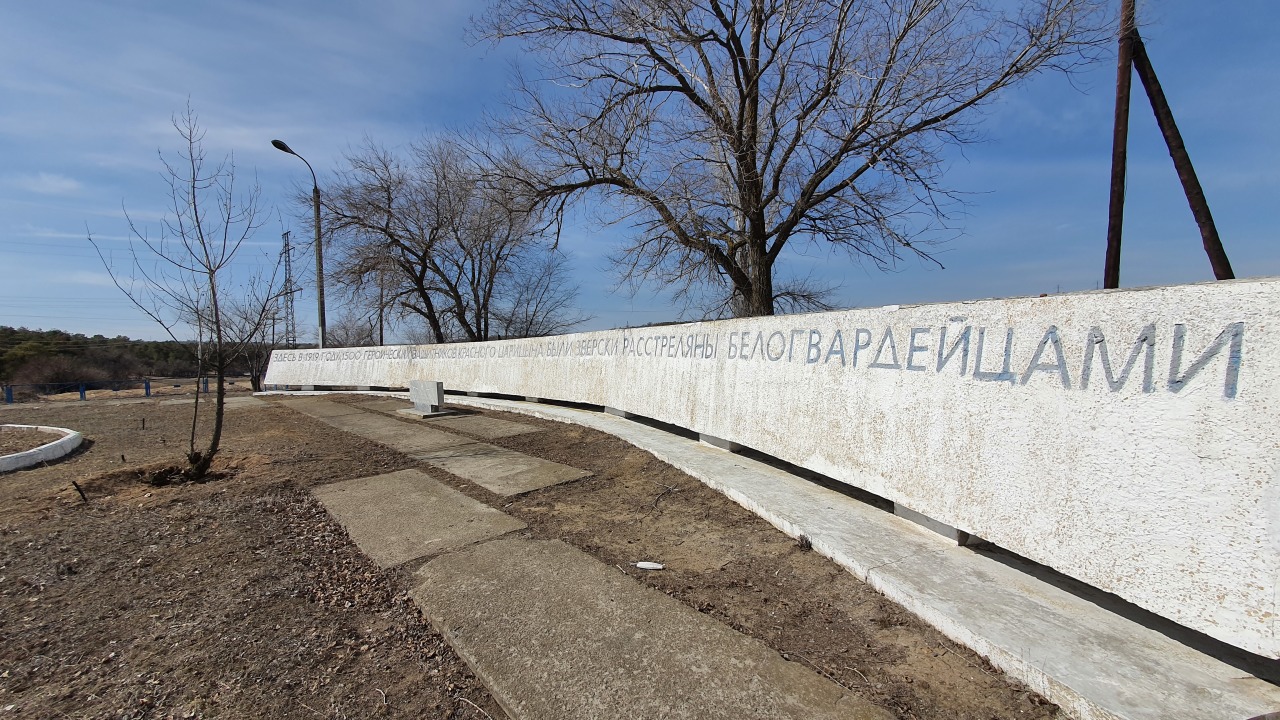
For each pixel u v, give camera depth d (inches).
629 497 191.3
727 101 446.6
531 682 88.7
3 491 207.9
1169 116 204.1
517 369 476.1
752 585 122.2
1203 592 80.7
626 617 108.6
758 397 210.1
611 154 465.4
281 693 88.8
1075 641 89.8
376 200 816.9
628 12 393.4
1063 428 101.8
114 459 264.5
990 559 123.0
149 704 86.1
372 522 168.6
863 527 143.3
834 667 91.6
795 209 413.7
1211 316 82.8
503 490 202.4
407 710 84.7
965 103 354.6
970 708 81.0
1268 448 75.6
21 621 111.5
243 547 149.5
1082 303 100.7
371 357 665.0
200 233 235.8
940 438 129.4
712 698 84.0
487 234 795.4
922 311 138.1
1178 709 73.4
